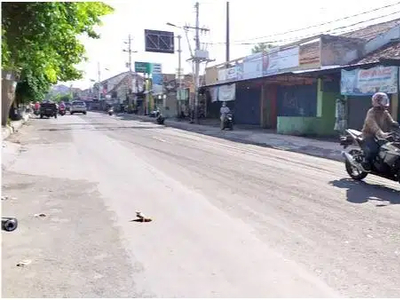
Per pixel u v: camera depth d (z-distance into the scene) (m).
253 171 11.38
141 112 66.81
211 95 37.66
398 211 7.06
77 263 4.73
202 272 4.49
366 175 10.03
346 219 6.53
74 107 61.81
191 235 5.71
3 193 8.38
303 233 5.80
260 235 5.71
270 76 25.19
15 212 6.92
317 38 24.59
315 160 14.17
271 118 31.61
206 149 16.97
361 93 19.25
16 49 8.07
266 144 19.94
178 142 19.80
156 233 5.81
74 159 13.45
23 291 4.04
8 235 5.69
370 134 9.62
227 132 27.17
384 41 23.97
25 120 37.25
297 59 26.58
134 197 8.04
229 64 37.12
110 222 6.35
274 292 4.02
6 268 4.57
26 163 12.59
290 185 9.36
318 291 4.04
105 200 7.80
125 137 21.98
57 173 10.80
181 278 4.34
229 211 6.98
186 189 8.79
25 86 32.12
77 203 7.57
